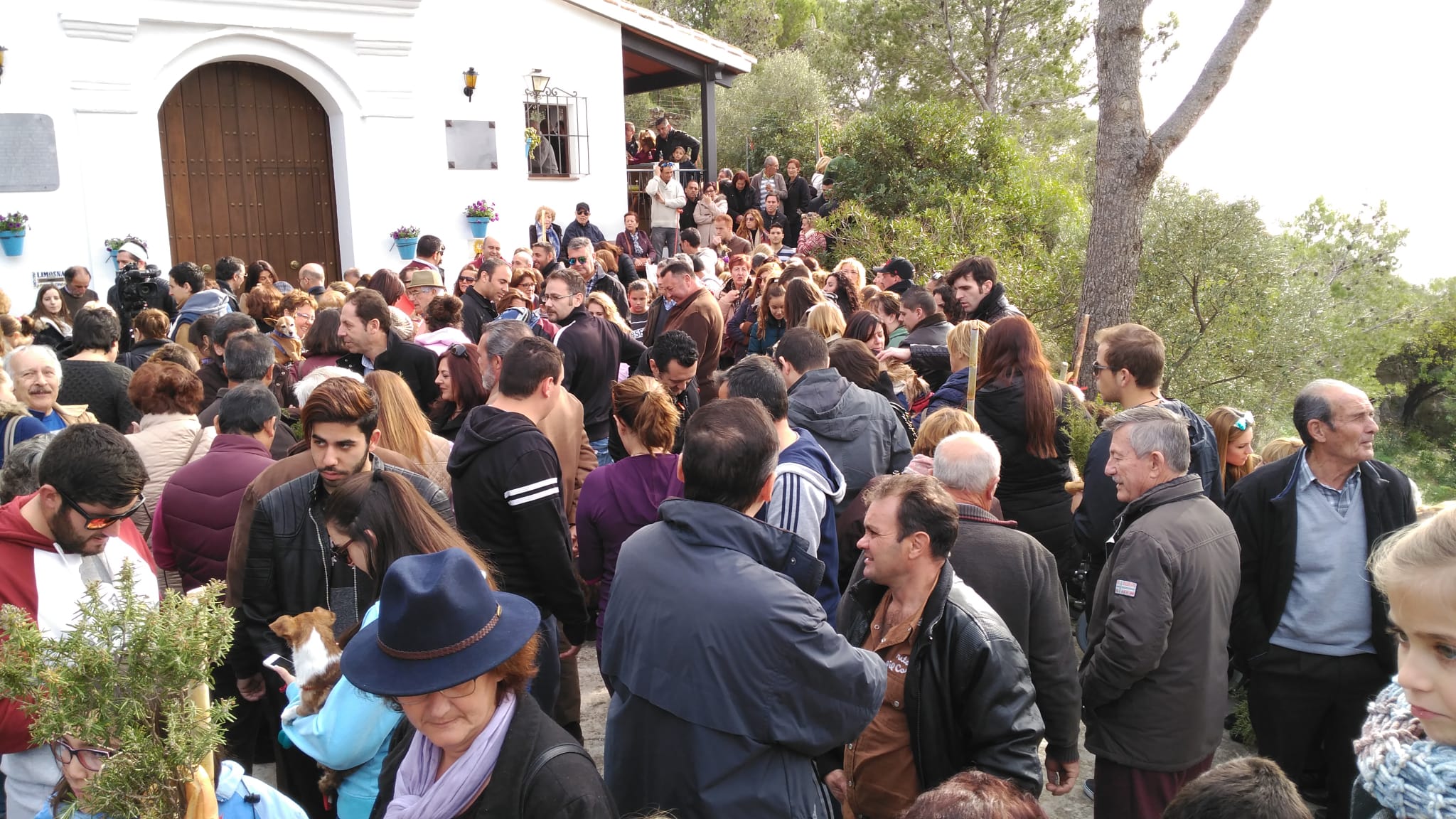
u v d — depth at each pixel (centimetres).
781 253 1423
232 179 1232
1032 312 1165
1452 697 143
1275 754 380
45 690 192
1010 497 462
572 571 360
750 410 251
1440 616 142
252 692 344
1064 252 1232
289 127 1262
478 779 184
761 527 241
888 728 281
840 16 3272
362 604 322
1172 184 1157
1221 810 165
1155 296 1124
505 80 1357
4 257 1063
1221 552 319
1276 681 373
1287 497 365
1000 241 1309
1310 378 1112
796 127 2400
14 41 1048
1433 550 143
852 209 1391
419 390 555
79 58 1081
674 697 228
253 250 1252
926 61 2683
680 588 232
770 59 2741
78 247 1105
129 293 961
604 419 610
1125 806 325
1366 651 358
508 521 354
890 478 279
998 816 175
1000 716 261
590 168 1452
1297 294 1125
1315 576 362
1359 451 350
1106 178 855
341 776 253
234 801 216
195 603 201
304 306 729
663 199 1510
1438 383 2008
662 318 739
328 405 313
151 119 1134
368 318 548
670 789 230
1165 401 421
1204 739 320
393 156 1288
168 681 193
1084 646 491
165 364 450
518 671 190
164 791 191
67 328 905
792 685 226
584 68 1427
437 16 1296
